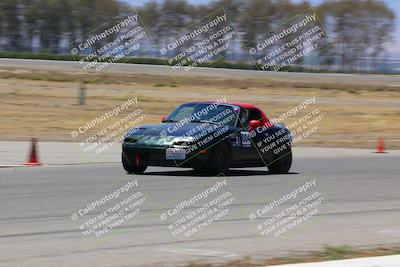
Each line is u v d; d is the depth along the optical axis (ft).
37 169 89.92
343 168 101.19
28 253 42.80
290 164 93.91
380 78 374.84
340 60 397.19
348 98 266.57
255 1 346.54
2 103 196.24
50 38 390.63
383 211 63.46
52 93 226.17
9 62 331.98
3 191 69.56
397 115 217.15
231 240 48.78
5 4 387.34
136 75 293.02
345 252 43.55
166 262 40.60
